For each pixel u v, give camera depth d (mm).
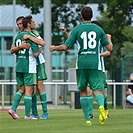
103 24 66062
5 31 118438
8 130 24656
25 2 66875
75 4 70062
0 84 50312
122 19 64875
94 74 26312
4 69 96375
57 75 97500
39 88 32531
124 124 27828
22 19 32250
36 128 25859
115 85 51719
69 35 29281
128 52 93188
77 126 26609
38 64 32281
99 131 23578
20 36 31875
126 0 62312
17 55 32031
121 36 65875
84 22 26516
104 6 68250
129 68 58594
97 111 41094
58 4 67500
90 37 26219
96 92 26375
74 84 50750
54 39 67438
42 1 66000
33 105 32562
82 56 26266
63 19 68062
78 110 43125
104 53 26703
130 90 47500
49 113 38500
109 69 64812
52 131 23906
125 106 52656
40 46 31891
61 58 120438
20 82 32438
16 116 32156
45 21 58562
